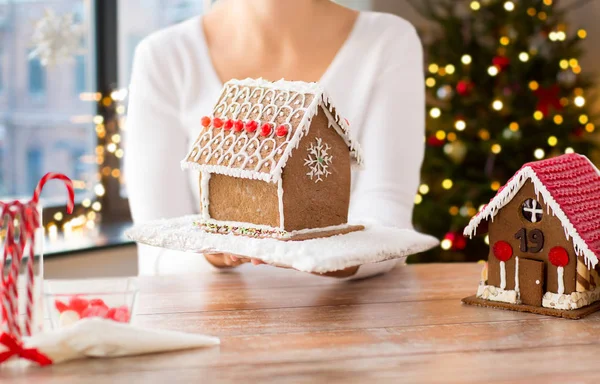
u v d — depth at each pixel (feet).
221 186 3.82
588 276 3.53
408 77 4.75
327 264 3.28
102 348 3.05
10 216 3.00
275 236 3.62
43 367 2.99
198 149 3.84
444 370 2.98
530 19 8.19
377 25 4.81
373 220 4.22
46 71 7.88
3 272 3.01
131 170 4.70
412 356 3.10
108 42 8.16
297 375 2.93
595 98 8.96
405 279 4.07
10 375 2.93
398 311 3.58
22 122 7.79
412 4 8.96
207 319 3.47
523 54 7.99
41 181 3.11
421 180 8.27
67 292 3.25
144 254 4.64
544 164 3.57
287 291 3.86
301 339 3.25
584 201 3.57
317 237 3.66
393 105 4.67
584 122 8.18
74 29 7.70
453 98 8.23
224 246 3.54
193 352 3.13
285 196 3.63
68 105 8.10
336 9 4.87
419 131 4.75
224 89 3.98
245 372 2.96
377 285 3.96
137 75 4.79
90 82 8.23
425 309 3.60
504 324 3.41
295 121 3.67
